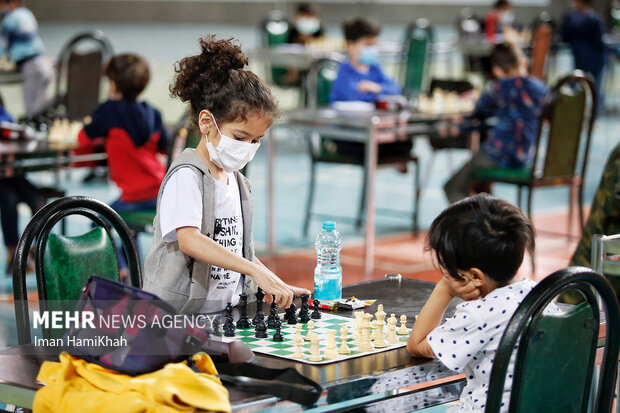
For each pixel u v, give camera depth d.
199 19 26.45
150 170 5.80
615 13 17.72
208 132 2.82
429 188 9.76
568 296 3.98
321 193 9.33
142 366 2.17
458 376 2.91
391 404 2.51
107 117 5.75
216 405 2.06
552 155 6.88
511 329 2.28
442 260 2.47
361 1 27.19
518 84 7.11
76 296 2.98
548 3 27.03
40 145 6.06
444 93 8.51
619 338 2.54
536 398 2.38
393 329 2.73
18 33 9.95
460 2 28.66
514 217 2.43
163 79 16.14
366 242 6.62
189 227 2.82
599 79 14.07
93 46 19.33
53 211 2.92
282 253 7.12
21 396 2.31
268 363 2.47
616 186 4.01
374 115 6.89
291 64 12.01
